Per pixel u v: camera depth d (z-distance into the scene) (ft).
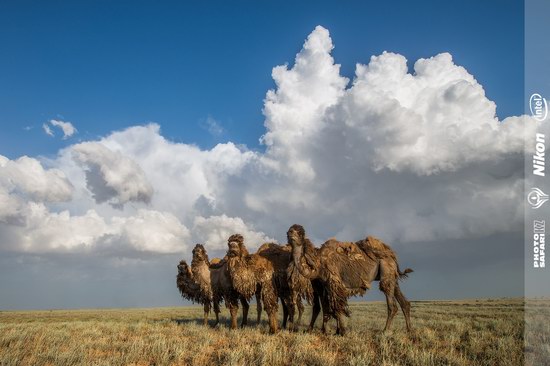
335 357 32.63
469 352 33.88
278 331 46.98
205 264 57.21
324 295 45.01
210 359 33.06
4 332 44.78
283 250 49.75
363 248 46.70
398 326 54.08
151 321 73.92
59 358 30.68
